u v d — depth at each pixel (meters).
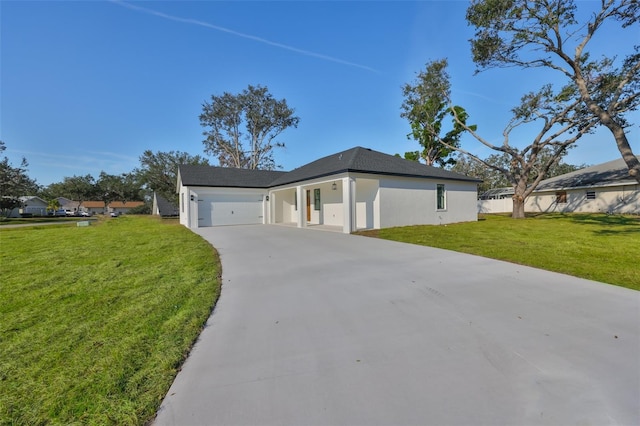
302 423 1.65
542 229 11.58
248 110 31.66
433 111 21.56
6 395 1.98
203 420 1.70
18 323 3.20
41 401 1.92
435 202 14.59
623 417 1.63
